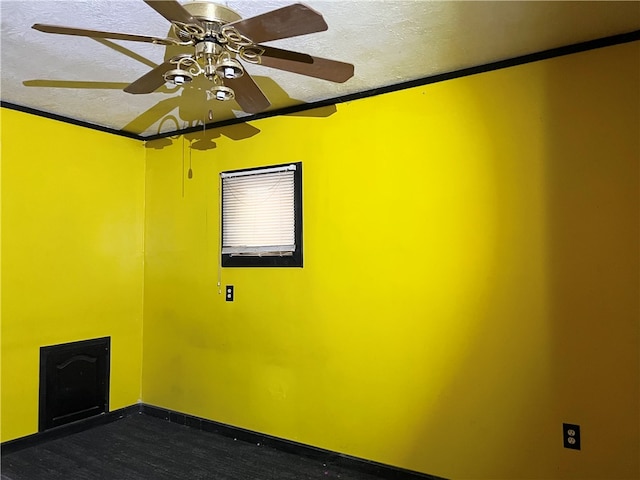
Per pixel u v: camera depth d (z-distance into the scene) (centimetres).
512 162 251
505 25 215
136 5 193
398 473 275
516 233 249
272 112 335
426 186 275
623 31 223
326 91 299
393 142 287
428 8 199
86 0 189
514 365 247
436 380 267
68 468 294
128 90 224
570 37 229
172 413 376
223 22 169
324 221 310
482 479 252
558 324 237
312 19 156
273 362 328
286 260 324
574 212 235
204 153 371
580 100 235
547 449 237
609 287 227
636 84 223
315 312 311
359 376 292
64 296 347
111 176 381
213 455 313
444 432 264
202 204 371
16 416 318
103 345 371
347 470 291
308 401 311
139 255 401
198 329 367
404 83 283
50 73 268
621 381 223
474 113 262
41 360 332
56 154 345
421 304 274
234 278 349
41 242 335
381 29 217
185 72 181
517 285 247
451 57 249
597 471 226
